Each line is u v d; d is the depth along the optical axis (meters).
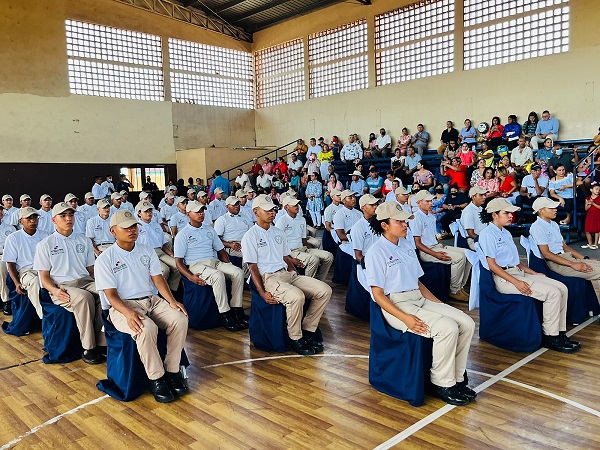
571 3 10.38
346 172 13.43
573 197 8.11
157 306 3.62
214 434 2.85
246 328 4.84
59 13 13.19
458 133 11.88
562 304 3.92
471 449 2.58
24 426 3.02
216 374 3.72
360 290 4.95
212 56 16.17
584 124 10.41
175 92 15.41
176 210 9.12
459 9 11.95
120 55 14.33
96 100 13.89
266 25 16.20
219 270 4.91
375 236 5.08
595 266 4.41
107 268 3.48
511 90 11.34
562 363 3.65
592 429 2.72
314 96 15.31
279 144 16.38
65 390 3.54
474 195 5.88
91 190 13.90
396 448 2.62
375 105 13.80
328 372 3.68
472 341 4.20
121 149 14.39
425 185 9.97
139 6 14.43
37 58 12.92
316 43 15.09
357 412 3.04
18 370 3.95
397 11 13.14
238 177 13.88
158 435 2.86
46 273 4.09
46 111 13.09
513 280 3.90
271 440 2.75
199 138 15.92
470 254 4.32
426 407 3.08
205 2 14.76
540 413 2.92
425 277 5.27
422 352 3.13
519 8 11.09
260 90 16.88
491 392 3.23
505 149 10.23
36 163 12.98
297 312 4.04
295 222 5.85
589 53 10.25
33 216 4.91
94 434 2.90
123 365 3.33
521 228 8.88
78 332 4.14
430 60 12.68
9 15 12.48
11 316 5.58
